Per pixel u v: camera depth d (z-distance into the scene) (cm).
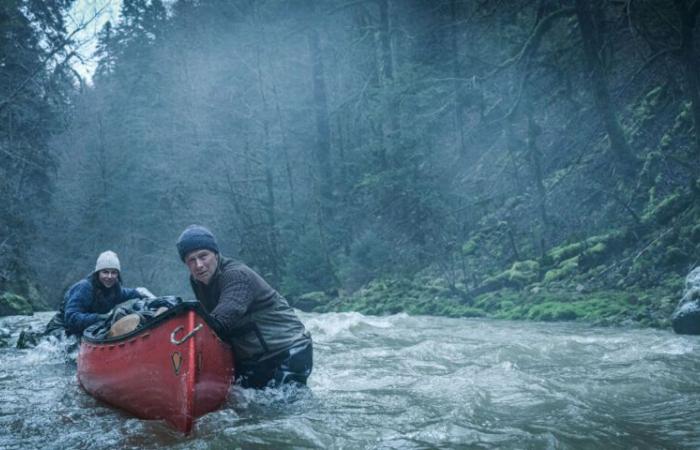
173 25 3123
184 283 2727
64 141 3325
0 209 2191
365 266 1706
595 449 322
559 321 956
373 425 384
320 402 454
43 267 2889
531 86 1845
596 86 1343
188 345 375
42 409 461
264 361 454
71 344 699
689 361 544
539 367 563
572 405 409
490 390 464
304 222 2000
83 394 518
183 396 373
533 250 1354
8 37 2038
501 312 1092
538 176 1429
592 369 539
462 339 785
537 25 1505
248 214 2064
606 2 1425
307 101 2531
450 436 352
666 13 1338
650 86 1519
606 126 1338
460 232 1535
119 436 376
